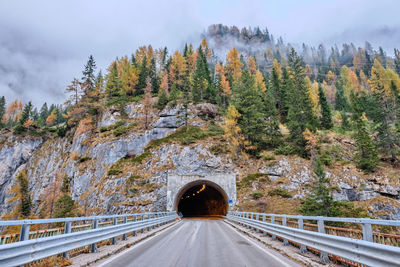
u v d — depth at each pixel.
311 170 33.72
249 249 8.72
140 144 46.12
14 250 4.15
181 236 12.70
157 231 15.29
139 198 34.31
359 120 35.56
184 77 75.56
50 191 39.09
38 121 89.19
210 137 43.53
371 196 28.61
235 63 84.69
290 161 36.31
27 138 65.44
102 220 32.44
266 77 86.31
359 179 30.84
